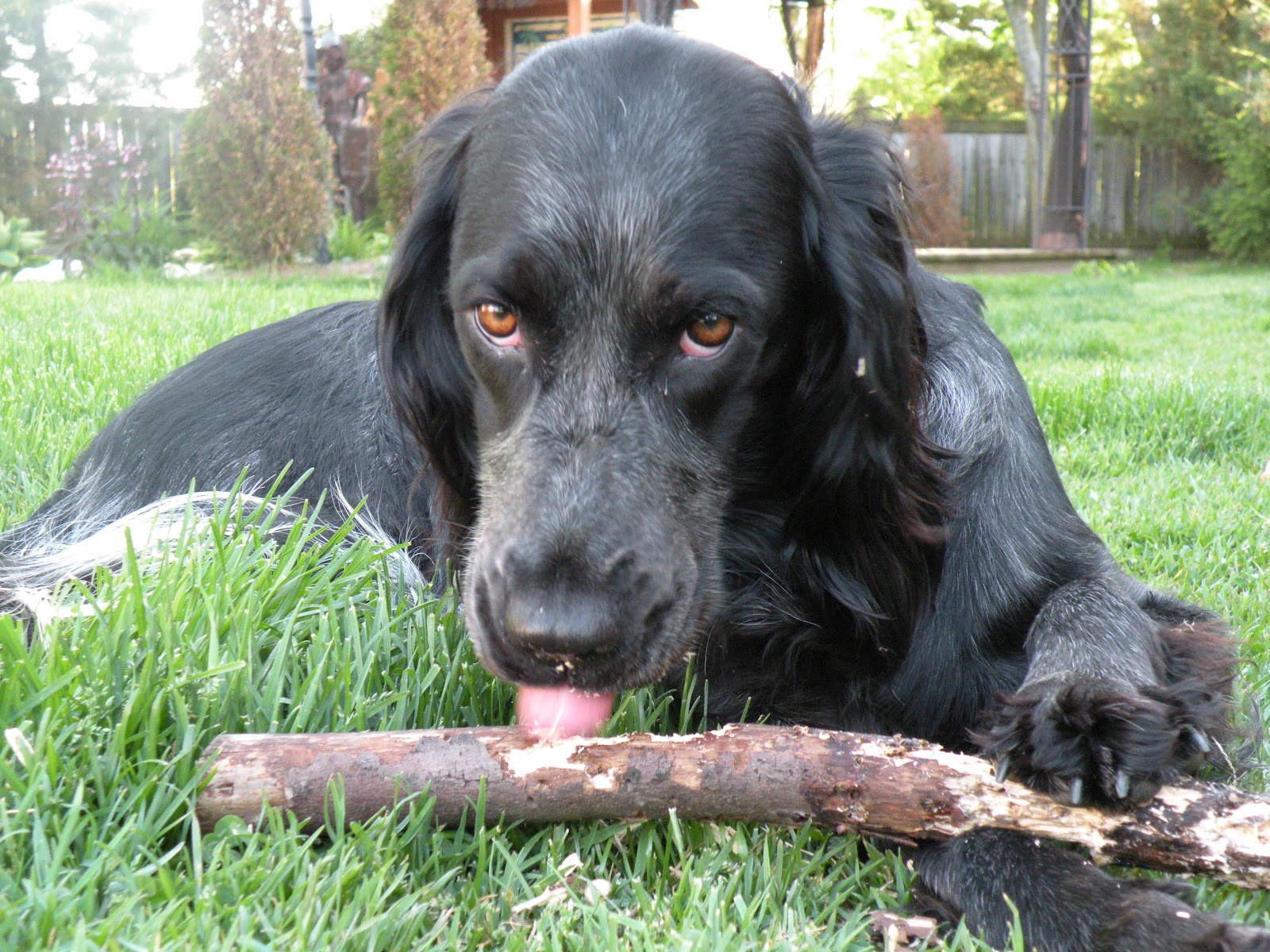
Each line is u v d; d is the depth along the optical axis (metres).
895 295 0.60
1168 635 0.62
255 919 0.44
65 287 2.47
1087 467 1.17
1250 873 0.48
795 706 0.65
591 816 0.51
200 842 0.48
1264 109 4.59
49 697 0.51
